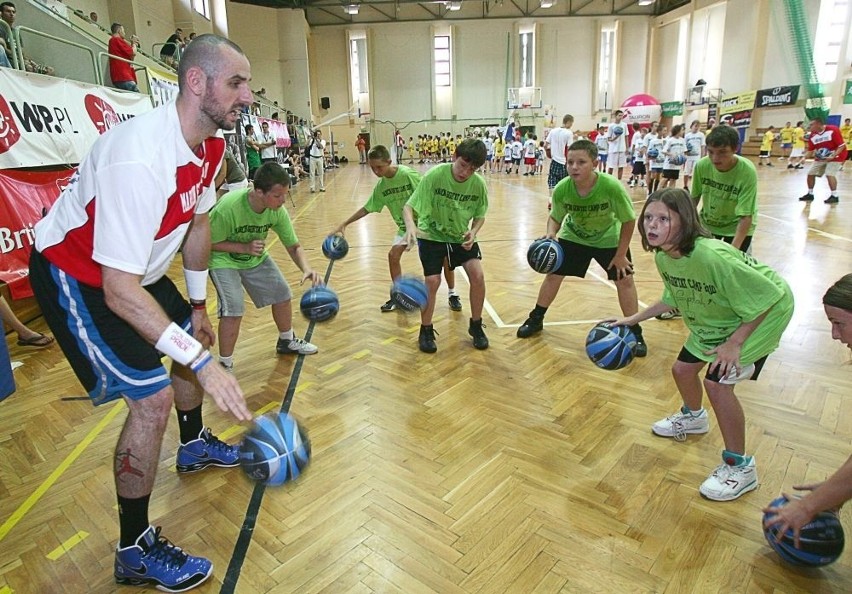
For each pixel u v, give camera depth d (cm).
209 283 631
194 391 255
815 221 866
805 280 551
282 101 2617
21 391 359
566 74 2861
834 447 273
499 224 959
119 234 161
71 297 178
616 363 277
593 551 209
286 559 208
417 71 2906
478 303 406
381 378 364
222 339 370
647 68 2859
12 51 546
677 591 190
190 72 169
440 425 304
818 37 1927
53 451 289
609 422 304
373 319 485
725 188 406
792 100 1977
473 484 251
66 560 213
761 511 230
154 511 239
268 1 2617
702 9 2466
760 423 297
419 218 382
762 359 230
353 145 3019
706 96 2433
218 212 335
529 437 290
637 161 1505
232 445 285
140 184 161
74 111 556
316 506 238
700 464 264
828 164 1028
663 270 243
